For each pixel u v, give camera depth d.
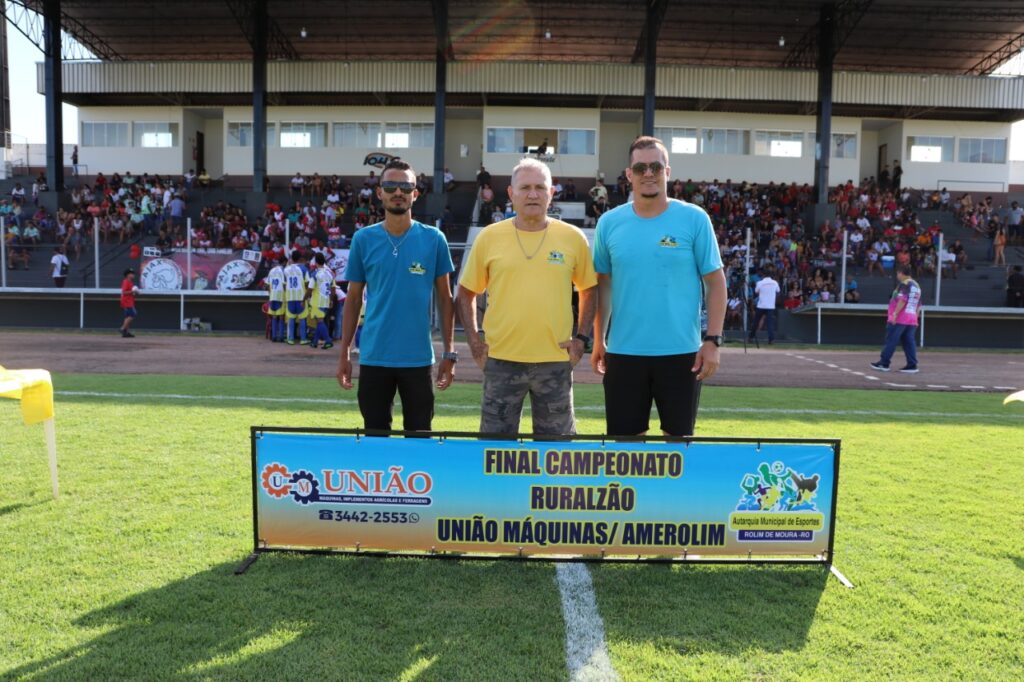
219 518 4.52
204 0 29.97
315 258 16.55
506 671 2.87
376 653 2.99
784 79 33.34
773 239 27.62
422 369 4.46
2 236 21.69
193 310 22.12
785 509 3.86
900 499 5.13
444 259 4.54
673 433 4.13
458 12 30.56
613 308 4.18
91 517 4.51
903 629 3.28
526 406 8.52
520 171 4.10
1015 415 8.63
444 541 3.87
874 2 29.09
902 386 11.55
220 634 3.13
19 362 12.48
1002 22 30.98
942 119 36.44
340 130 35.94
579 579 3.75
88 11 31.45
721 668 2.93
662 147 4.05
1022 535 4.46
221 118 38.19
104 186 33.03
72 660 2.91
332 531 3.91
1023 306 22.36
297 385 10.12
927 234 27.77
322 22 32.28
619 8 29.86
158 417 7.53
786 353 17.70
